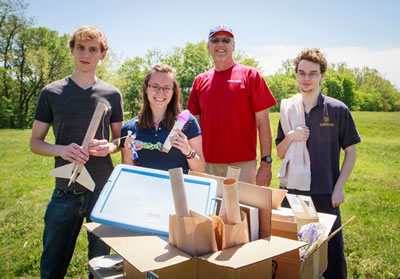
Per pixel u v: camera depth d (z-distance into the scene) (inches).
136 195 62.4
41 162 358.9
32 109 1375.5
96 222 59.6
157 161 79.2
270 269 53.2
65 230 83.1
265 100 108.9
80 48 81.3
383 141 562.6
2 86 1347.2
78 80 84.0
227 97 107.3
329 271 87.4
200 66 1603.1
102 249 83.9
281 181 97.7
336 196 89.4
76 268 116.1
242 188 61.9
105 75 1365.7
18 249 131.8
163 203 60.9
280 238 54.9
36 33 1422.2
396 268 115.3
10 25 1289.4
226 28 108.3
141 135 80.9
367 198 213.9
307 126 92.7
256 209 57.3
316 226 63.6
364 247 133.8
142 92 82.0
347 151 92.4
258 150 370.3
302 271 54.5
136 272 52.7
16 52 1350.9
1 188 244.4
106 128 85.7
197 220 47.8
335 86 2204.7
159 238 55.5
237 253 48.2
